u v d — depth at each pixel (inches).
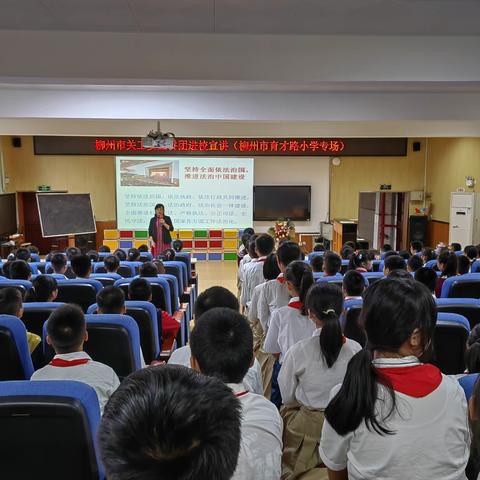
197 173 453.7
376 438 40.4
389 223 519.2
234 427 24.4
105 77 155.3
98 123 345.4
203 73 156.2
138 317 110.0
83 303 143.7
